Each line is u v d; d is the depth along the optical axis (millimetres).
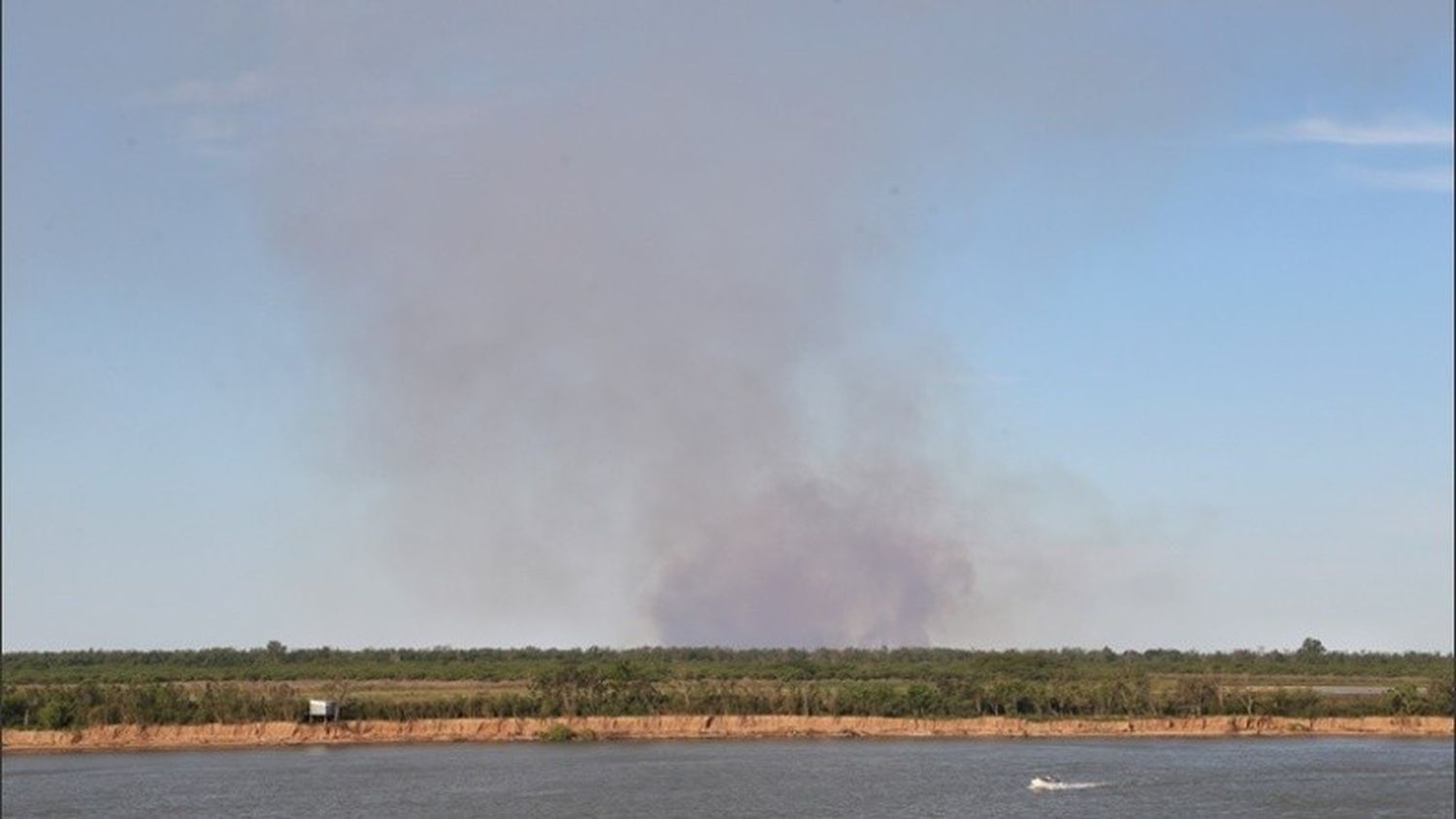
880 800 163125
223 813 152750
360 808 155625
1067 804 160875
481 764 196000
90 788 172000
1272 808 159875
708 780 178000
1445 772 190000
